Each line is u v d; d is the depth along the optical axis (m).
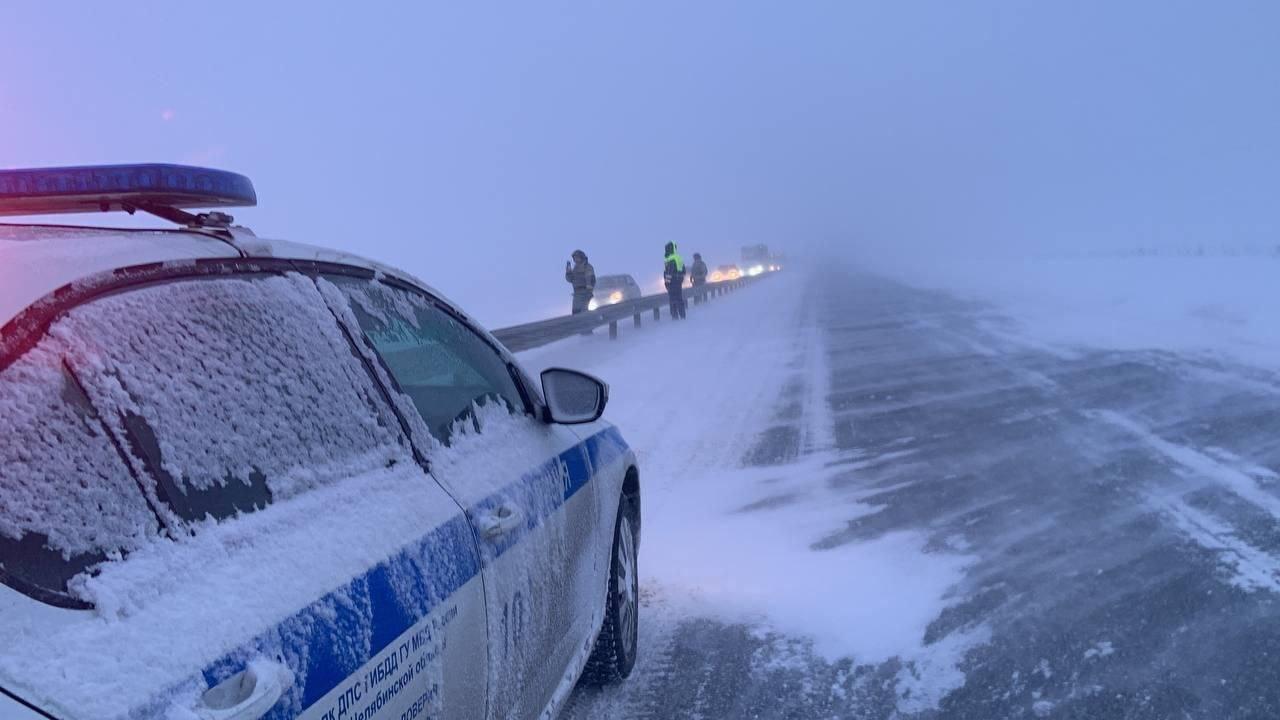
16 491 1.29
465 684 2.09
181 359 1.64
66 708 1.16
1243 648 3.83
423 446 2.24
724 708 3.48
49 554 1.29
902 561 4.96
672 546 5.34
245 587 1.49
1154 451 7.03
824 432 8.30
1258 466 6.48
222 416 1.67
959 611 4.29
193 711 1.28
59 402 1.40
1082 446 7.30
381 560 1.81
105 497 1.40
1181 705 3.42
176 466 1.53
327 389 1.98
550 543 2.76
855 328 18.08
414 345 2.51
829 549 5.18
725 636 4.11
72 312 1.48
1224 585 4.46
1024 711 3.41
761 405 9.85
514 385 3.10
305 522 1.71
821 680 3.69
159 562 1.41
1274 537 5.09
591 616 3.23
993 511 5.77
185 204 2.07
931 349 13.88
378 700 1.71
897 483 6.50
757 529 5.59
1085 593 4.45
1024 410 8.83
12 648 1.17
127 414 1.49
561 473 3.01
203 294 1.77
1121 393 9.41
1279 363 10.68
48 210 1.94
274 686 1.41
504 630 2.35
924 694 3.56
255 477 1.68
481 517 2.27
